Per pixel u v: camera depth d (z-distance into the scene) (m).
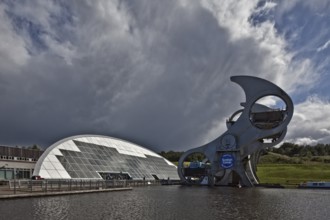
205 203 34.03
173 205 31.58
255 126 74.38
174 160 186.62
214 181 76.81
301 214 26.64
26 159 74.19
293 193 53.78
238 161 74.62
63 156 61.62
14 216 21.95
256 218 23.78
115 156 78.12
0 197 32.06
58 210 25.45
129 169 77.75
